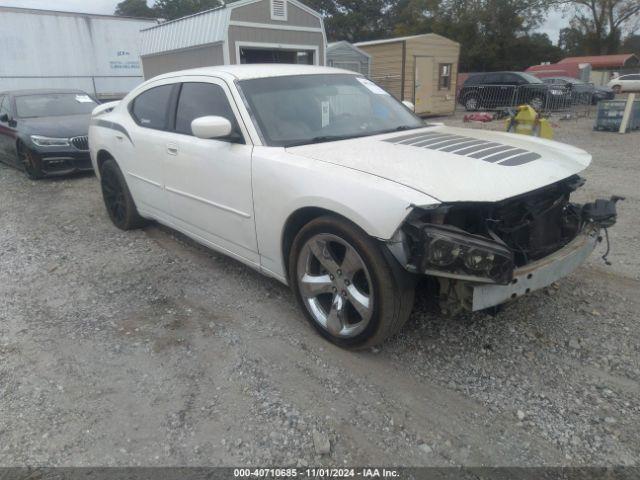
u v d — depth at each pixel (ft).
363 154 10.11
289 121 11.71
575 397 8.79
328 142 11.28
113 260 15.40
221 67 13.67
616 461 7.41
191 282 13.65
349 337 9.80
